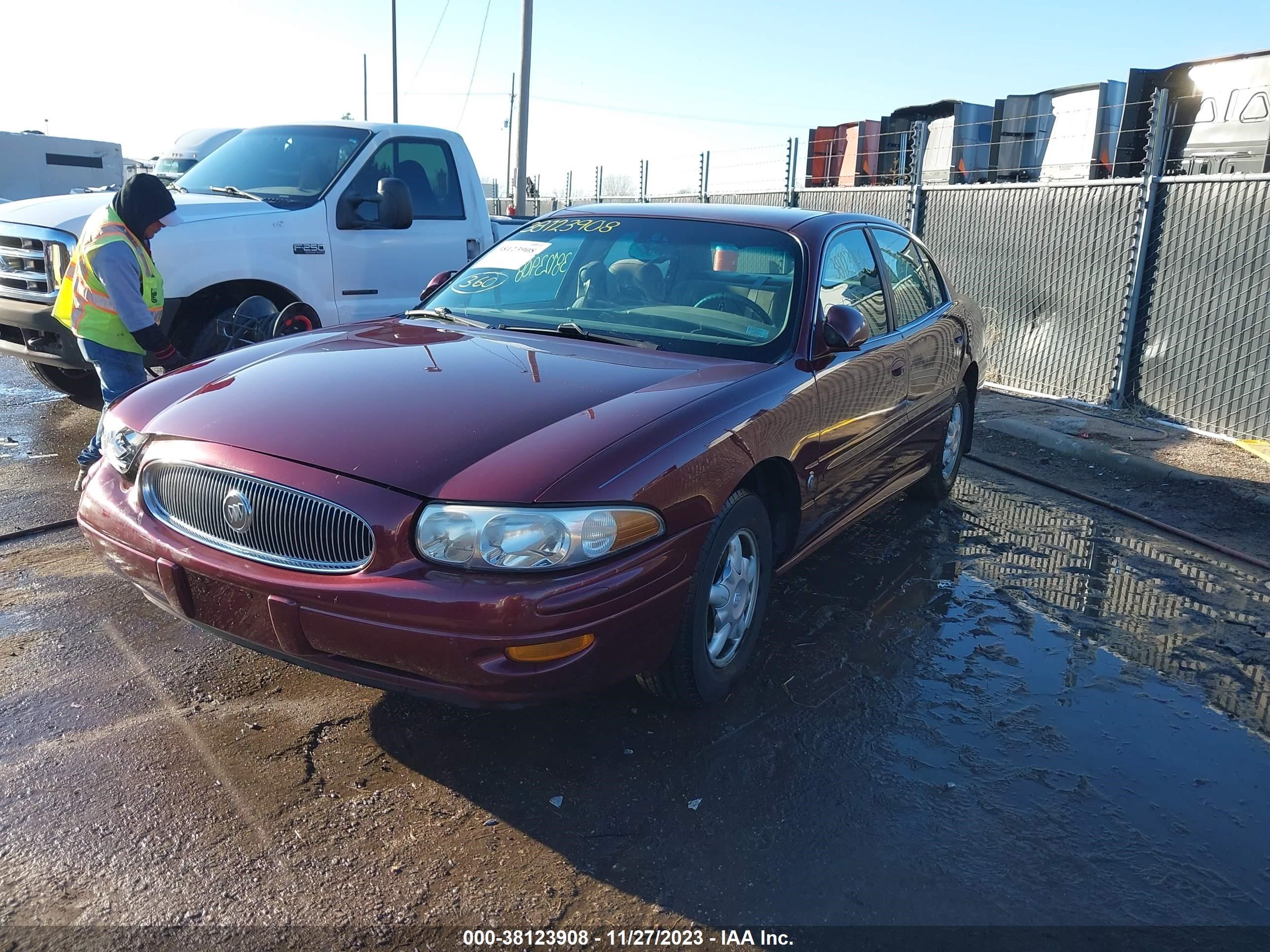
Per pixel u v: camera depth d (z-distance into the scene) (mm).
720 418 3098
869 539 5270
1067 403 8609
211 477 2814
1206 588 4816
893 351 4504
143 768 2840
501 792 2836
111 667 3414
